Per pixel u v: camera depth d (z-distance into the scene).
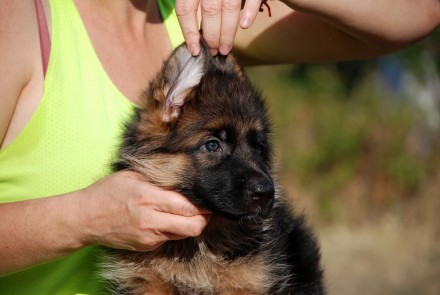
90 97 4.63
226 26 4.28
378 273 12.05
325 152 15.92
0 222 4.11
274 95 16.11
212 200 4.75
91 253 4.73
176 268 4.88
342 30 5.20
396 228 14.48
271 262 5.06
